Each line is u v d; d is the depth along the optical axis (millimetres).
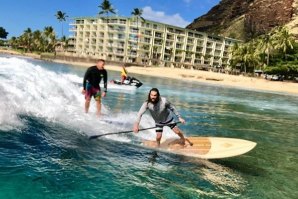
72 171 5754
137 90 24031
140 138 8719
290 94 50844
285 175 7156
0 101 8414
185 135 9883
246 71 111188
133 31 119625
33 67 14344
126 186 5488
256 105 24172
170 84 40469
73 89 13727
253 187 6203
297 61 90750
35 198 4621
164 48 126688
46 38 142250
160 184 5781
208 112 16500
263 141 10594
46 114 9141
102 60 10875
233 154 7371
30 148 6496
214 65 143625
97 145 7543
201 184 6023
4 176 5105
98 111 11062
